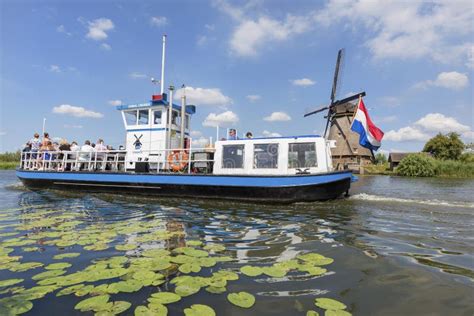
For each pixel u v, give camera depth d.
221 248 4.75
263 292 3.15
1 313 2.71
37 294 3.06
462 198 11.07
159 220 7.08
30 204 9.77
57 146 15.44
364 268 3.87
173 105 13.98
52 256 4.29
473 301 2.98
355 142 38.38
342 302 2.96
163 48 14.66
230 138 11.63
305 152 9.90
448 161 39.44
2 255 4.34
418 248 4.77
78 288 3.20
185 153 12.00
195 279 3.43
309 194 9.45
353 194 12.27
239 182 9.95
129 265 3.90
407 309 2.83
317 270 3.79
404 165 39.19
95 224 6.60
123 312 2.71
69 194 12.34
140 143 14.01
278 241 5.20
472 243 5.05
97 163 14.31
